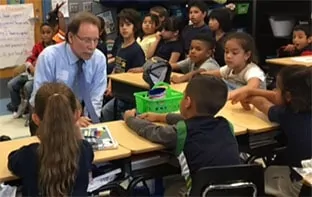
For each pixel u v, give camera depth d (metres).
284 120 2.47
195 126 2.15
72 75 2.81
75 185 1.85
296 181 2.34
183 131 2.14
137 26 4.51
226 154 2.12
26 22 5.68
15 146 2.24
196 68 3.95
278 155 2.55
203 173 1.94
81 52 2.68
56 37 5.04
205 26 4.96
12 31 5.60
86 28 2.61
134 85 3.78
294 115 2.44
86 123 2.52
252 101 2.78
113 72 4.67
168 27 4.88
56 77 2.78
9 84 5.20
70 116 1.84
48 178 1.80
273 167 2.53
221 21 4.84
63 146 1.80
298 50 5.10
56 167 1.79
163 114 2.58
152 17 5.10
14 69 5.65
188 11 5.69
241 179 1.99
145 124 2.39
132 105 3.90
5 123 5.04
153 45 5.00
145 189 2.57
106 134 2.36
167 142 2.17
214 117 2.22
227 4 6.43
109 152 2.15
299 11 6.46
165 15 5.14
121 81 3.93
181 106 2.28
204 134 2.13
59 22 5.25
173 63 4.45
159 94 2.73
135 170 2.27
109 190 2.28
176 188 2.42
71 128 1.83
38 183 1.82
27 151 1.86
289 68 2.52
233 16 6.40
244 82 3.21
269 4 6.69
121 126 2.53
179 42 4.90
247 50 3.20
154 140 2.25
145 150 2.19
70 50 2.76
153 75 3.60
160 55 4.92
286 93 2.44
